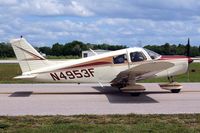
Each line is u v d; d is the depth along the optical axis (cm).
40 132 714
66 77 1434
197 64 5272
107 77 1439
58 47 10088
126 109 1056
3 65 5066
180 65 1476
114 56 1433
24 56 1438
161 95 1402
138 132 716
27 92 1520
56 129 738
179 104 1162
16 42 1439
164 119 871
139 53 1439
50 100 1266
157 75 1469
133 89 1365
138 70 1340
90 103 1188
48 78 1434
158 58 1454
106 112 999
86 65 1429
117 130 730
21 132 714
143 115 927
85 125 776
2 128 766
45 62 1445
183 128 748
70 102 1213
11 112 1004
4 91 1559
